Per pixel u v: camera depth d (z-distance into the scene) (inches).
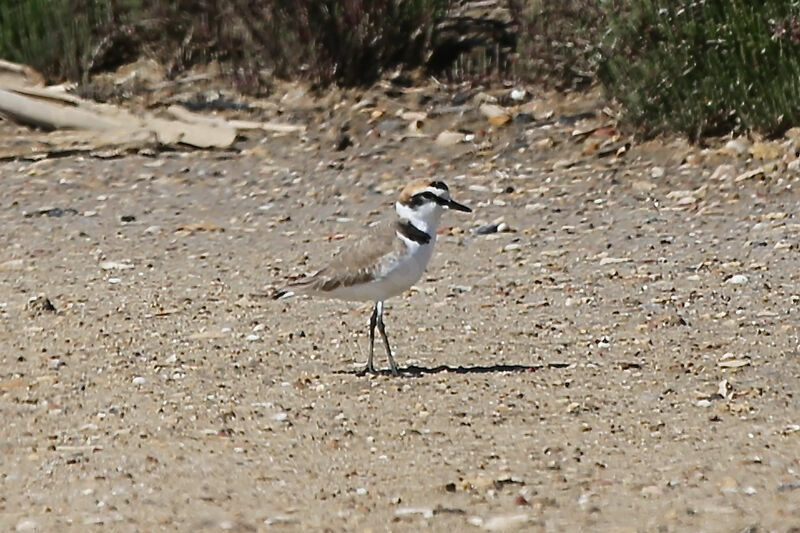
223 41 899.4
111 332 526.0
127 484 374.9
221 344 508.1
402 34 870.4
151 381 464.8
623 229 660.1
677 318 520.1
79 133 832.3
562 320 528.7
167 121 839.7
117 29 911.7
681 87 772.6
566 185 732.7
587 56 820.0
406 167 772.0
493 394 440.1
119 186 762.8
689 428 406.3
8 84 896.9
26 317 549.6
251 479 376.2
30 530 346.6
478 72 860.0
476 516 349.7
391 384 453.4
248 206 728.3
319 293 463.5
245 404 438.0
